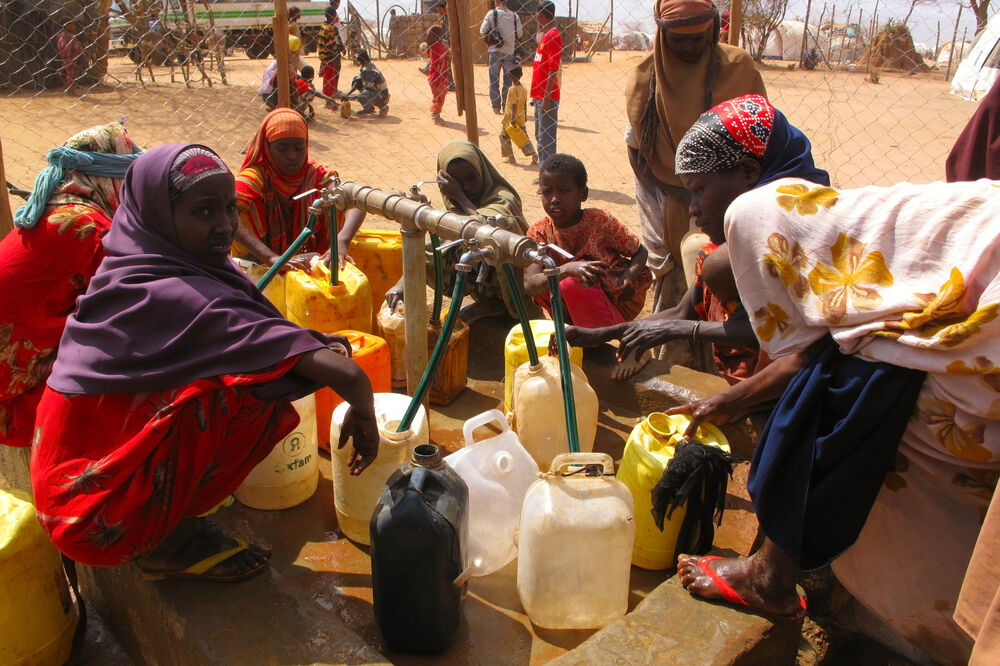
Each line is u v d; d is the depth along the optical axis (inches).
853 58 749.9
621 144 457.1
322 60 502.0
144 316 75.9
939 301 68.7
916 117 503.8
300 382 79.6
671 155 157.9
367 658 73.7
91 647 98.0
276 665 72.9
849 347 73.4
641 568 97.2
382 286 153.1
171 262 78.7
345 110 482.9
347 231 143.5
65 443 77.7
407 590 77.2
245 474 88.8
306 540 99.9
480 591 91.7
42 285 97.3
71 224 95.4
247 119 444.1
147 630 87.4
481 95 602.9
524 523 83.4
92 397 76.8
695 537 91.6
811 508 76.7
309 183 150.5
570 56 781.3
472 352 152.5
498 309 151.5
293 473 103.7
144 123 414.0
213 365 75.6
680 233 160.9
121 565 85.7
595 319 138.6
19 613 85.8
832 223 74.5
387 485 78.8
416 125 487.2
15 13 427.2
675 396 123.4
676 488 86.6
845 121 490.6
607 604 84.3
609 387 131.0
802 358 79.6
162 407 76.4
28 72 443.5
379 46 762.2
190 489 79.7
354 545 99.1
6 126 377.1
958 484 75.5
